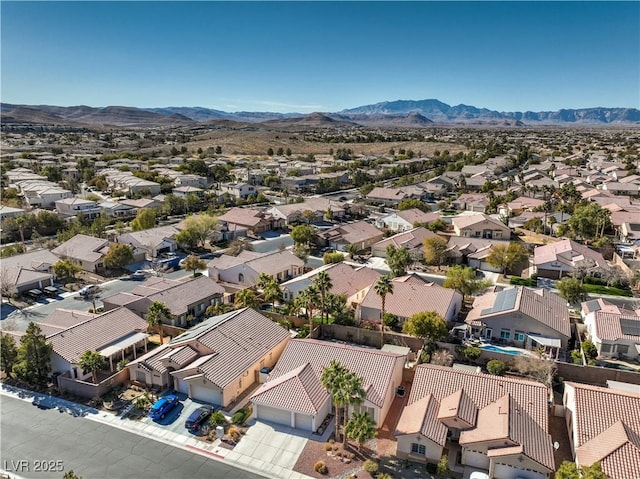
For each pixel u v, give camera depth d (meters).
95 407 44.72
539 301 60.66
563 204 123.69
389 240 97.88
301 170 199.25
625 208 116.44
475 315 59.91
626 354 53.59
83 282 80.06
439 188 166.38
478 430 37.25
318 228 117.25
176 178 177.62
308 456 38.12
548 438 36.94
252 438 40.31
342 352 47.31
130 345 53.31
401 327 61.50
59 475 35.75
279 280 80.06
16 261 79.94
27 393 47.09
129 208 132.88
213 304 69.56
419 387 42.69
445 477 35.91
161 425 42.00
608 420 37.47
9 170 189.62
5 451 38.41
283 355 48.50
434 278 83.12
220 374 45.62
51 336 50.44
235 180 194.12
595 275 79.50
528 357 51.22
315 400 41.72
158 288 68.00
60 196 142.12
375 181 193.50
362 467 36.78
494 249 85.94
